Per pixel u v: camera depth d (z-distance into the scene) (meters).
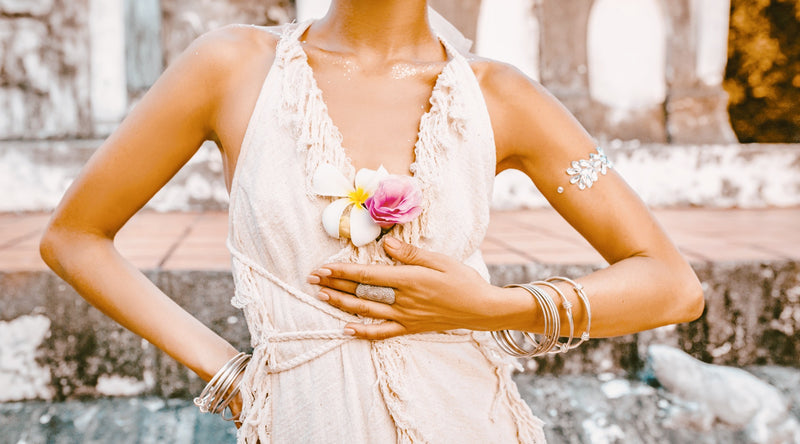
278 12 4.31
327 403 0.97
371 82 1.02
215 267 2.36
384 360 0.96
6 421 2.14
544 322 1.00
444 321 0.97
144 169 1.03
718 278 2.50
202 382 2.26
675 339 2.48
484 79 1.07
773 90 7.00
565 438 2.13
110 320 2.24
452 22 4.43
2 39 4.12
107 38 4.21
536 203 4.31
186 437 2.09
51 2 4.15
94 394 2.25
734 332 2.51
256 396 1.00
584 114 4.59
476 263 1.05
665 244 1.08
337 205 0.93
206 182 4.05
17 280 2.22
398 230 0.97
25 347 2.23
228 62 1.01
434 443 0.98
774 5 6.89
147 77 4.23
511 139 1.07
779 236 3.19
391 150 0.99
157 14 4.20
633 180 4.42
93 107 4.24
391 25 1.03
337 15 1.05
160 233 3.20
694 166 4.46
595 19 4.57
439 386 1.00
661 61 4.64
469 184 1.00
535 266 2.44
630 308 1.03
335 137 0.96
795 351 2.55
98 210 1.04
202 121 1.03
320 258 0.96
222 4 4.25
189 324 1.09
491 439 1.03
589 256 2.63
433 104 0.99
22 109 4.17
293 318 0.97
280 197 0.95
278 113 0.95
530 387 2.32
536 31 4.52
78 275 1.05
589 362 2.42
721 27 4.62
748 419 2.22
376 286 0.94
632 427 2.18
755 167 4.49
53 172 4.02
